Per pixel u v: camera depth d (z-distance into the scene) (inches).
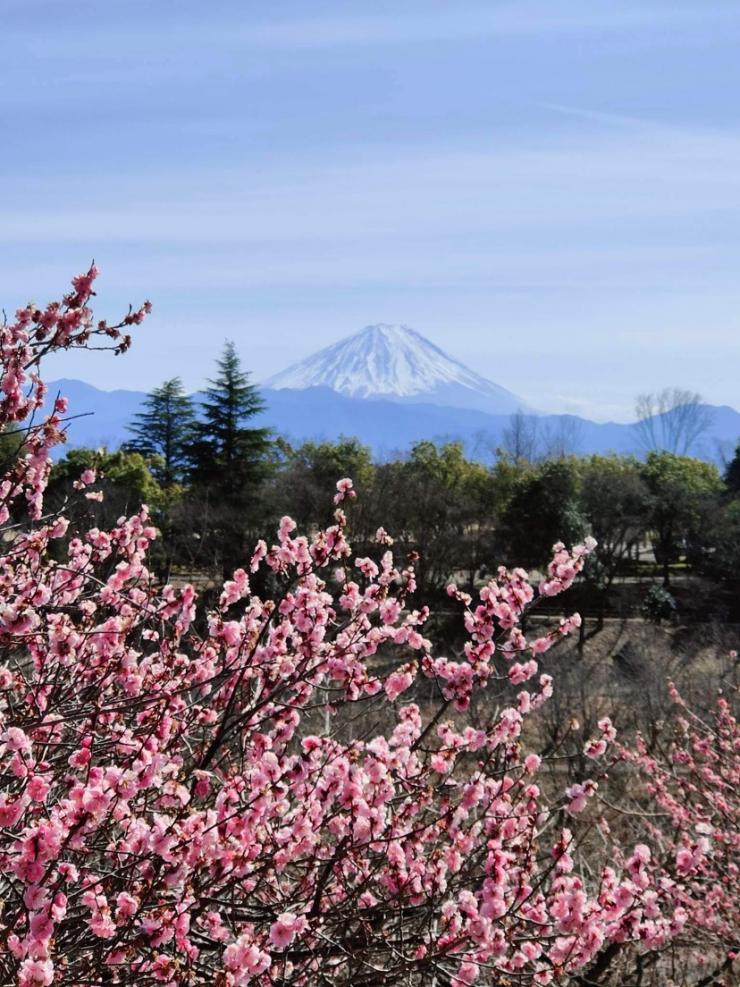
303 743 177.9
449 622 1546.5
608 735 239.6
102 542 263.0
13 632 162.6
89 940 163.0
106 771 149.6
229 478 1985.7
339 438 2434.8
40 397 209.9
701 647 1462.8
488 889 175.2
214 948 181.8
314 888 187.8
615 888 189.9
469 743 209.5
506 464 2460.6
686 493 2042.3
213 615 226.7
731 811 414.9
